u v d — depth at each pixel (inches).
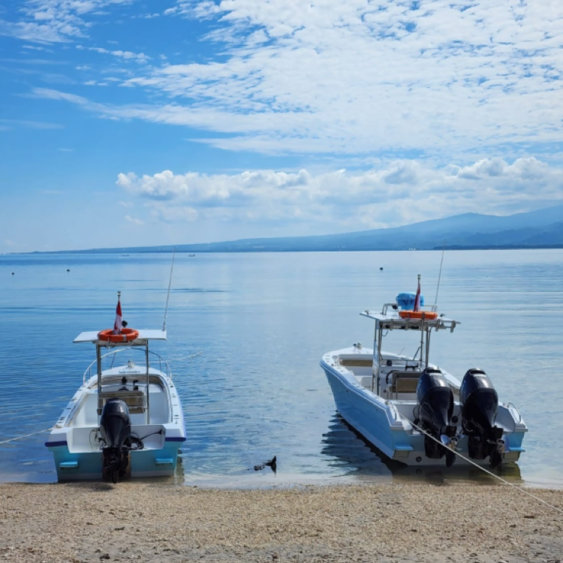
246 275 4566.9
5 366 931.3
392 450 472.4
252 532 279.9
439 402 456.8
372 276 4160.9
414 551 249.4
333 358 698.8
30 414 643.5
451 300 2130.9
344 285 3201.3
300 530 282.8
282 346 1157.7
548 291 2544.3
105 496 365.7
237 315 1739.7
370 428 536.7
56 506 334.3
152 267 6673.2
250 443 546.6
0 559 239.9
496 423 488.1
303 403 701.9
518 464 484.1
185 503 343.9
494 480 442.9
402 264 6737.2
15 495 370.3
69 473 433.4
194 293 2674.7
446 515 309.0
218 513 318.3
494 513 313.3
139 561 238.2
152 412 580.7
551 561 236.5
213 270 5659.5
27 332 1346.0
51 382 810.2
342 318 1654.8
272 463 473.4
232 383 814.5
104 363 967.0
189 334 1327.5
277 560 239.0
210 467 477.4
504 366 936.9
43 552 248.8
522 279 3467.0
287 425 609.0
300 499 353.1
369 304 2078.0
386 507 327.6
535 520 298.8
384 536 272.1
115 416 423.5
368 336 1306.6
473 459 461.4
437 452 453.7
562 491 385.7
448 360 997.8
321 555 244.8
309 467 477.4
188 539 268.4
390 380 583.5
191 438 562.9
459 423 496.7
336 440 555.2
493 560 237.6
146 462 437.4
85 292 2768.2
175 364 963.3
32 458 498.9
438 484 428.1
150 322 1565.0
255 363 971.3
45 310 1892.2
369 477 450.3
